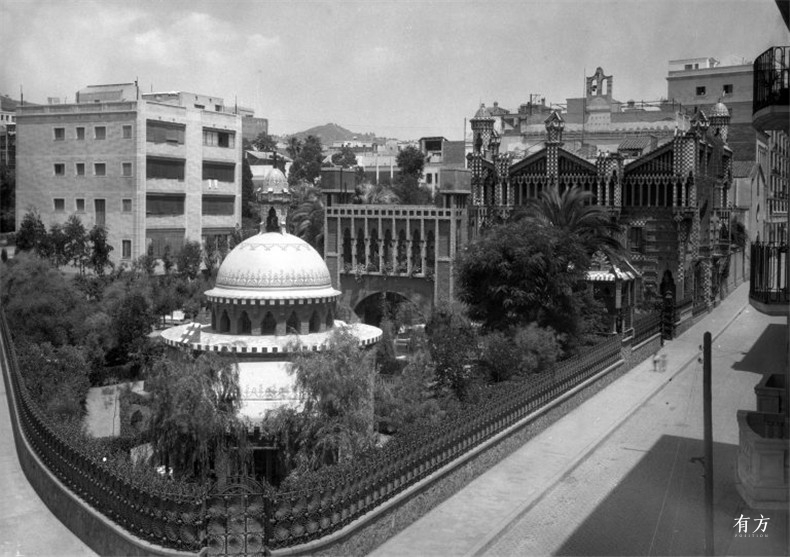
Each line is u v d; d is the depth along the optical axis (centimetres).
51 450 2331
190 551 1762
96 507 2014
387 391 2889
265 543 1783
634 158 6625
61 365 3600
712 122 6825
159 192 7425
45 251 6750
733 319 6231
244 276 2825
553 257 4059
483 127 6675
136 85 7475
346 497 1942
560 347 3997
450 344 3403
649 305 5662
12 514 2272
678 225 6056
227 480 2241
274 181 3194
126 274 6222
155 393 2289
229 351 2672
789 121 2162
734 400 3794
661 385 4194
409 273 6278
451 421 2498
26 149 7600
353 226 6512
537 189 6369
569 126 7881
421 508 2286
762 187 8150
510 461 2853
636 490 2548
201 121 7869
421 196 10881
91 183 7375
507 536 2177
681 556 2023
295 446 2322
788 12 2212
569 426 3350
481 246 4138
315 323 2884
